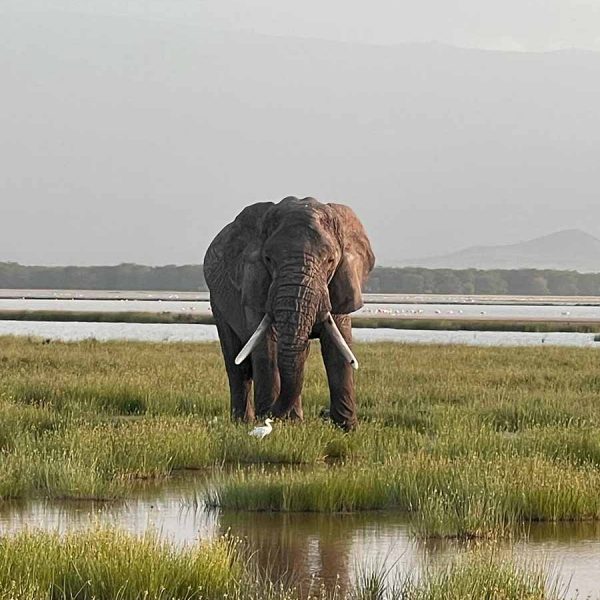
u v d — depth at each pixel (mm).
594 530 37594
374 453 48812
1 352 104688
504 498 38938
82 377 75312
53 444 47688
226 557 30422
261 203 58000
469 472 41000
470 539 35875
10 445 50250
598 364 107000
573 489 39344
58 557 29984
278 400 51125
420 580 29891
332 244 51500
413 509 39812
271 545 34750
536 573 30141
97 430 50000
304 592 29688
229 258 57844
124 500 41312
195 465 48000
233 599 28141
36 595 27531
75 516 38312
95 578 29062
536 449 48875
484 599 28344
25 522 37031
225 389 70125
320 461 49219
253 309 52781
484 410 63188
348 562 32781
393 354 117750
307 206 52594
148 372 82000
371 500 40156
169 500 41375
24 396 66562
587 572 32031
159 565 29391
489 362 107625
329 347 52438
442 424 57000
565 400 67812
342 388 53031
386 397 69250
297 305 49844
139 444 47406
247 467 48250
